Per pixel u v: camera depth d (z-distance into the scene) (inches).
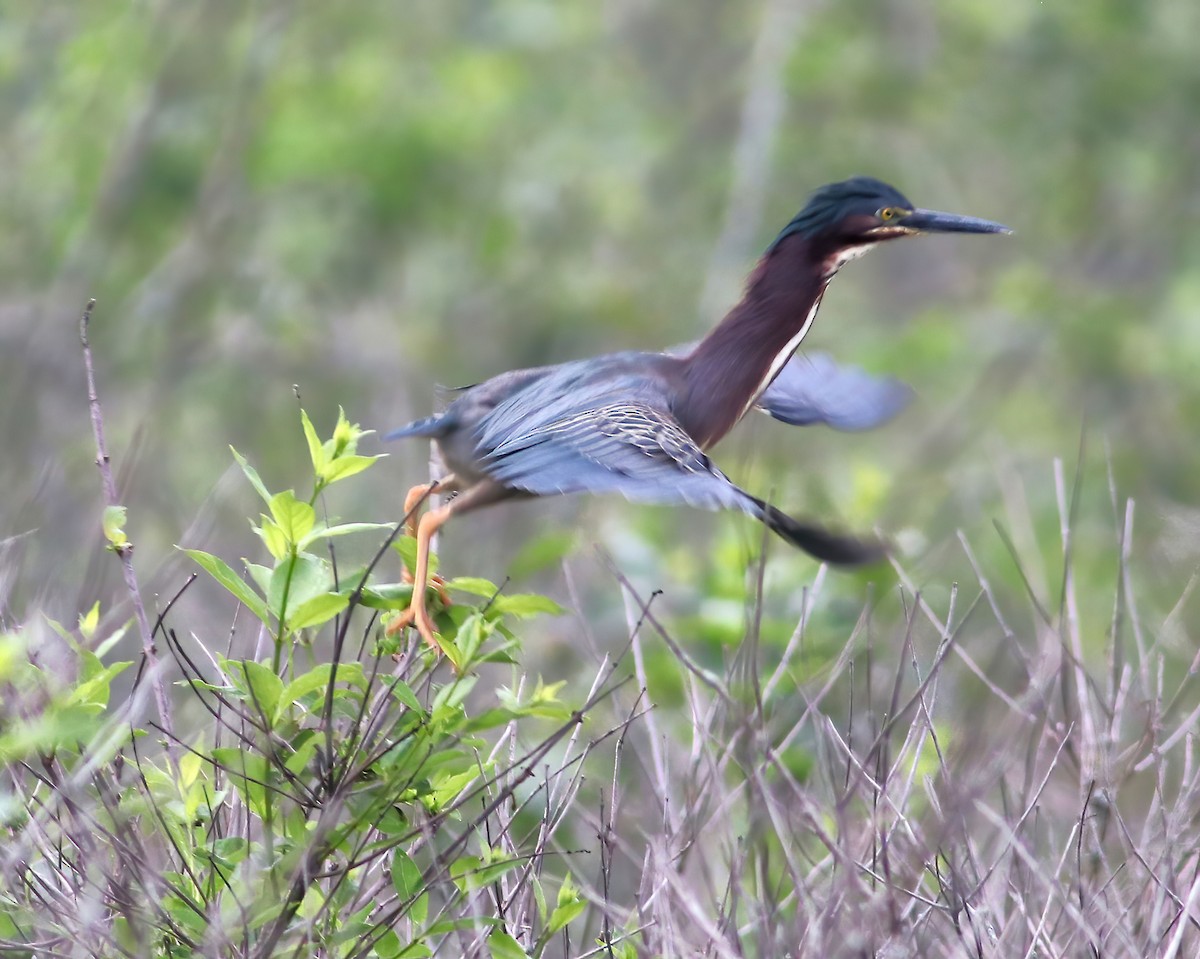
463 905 289.9
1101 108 1035.3
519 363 988.6
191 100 978.7
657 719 408.8
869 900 256.8
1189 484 888.3
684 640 453.1
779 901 280.8
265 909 261.3
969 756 308.3
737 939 260.1
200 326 932.0
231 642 282.0
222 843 270.2
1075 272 1038.4
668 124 1070.4
